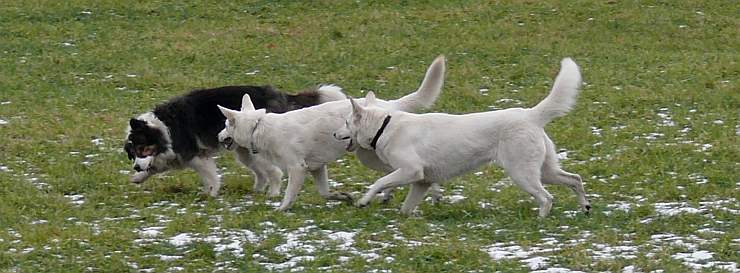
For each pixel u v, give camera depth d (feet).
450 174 34.78
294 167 37.09
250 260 29.76
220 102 41.39
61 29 80.53
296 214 35.88
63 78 66.44
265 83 65.46
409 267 28.30
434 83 38.81
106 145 49.32
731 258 28.32
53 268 29.37
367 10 86.07
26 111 57.41
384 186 35.06
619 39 76.64
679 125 51.72
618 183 40.14
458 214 35.29
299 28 81.20
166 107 41.39
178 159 41.14
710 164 42.91
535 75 66.44
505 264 28.25
